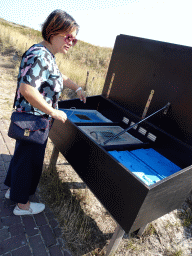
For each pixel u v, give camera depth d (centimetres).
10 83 638
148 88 216
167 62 193
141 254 203
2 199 213
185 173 144
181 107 183
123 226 144
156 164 179
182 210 283
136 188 128
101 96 286
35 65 125
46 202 229
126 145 192
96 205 250
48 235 190
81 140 181
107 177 153
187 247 229
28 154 166
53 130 234
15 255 164
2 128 350
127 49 238
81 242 195
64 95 607
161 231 239
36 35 1697
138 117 229
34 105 132
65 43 146
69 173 295
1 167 258
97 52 1655
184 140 184
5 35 1210
